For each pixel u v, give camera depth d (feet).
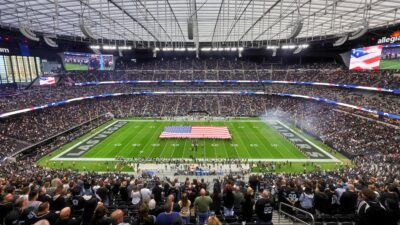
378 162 110.32
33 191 27.55
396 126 146.92
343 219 30.19
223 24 134.72
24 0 100.22
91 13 120.67
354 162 122.72
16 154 131.85
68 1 102.53
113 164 123.65
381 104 163.73
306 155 136.26
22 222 22.09
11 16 122.31
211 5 114.62
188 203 27.07
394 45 151.12
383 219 19.48
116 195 45.88
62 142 156.04
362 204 21.04
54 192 30.60
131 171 115.85
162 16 129.59
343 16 118.83
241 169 116.57
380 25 136.77
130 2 108.47
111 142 159.33
